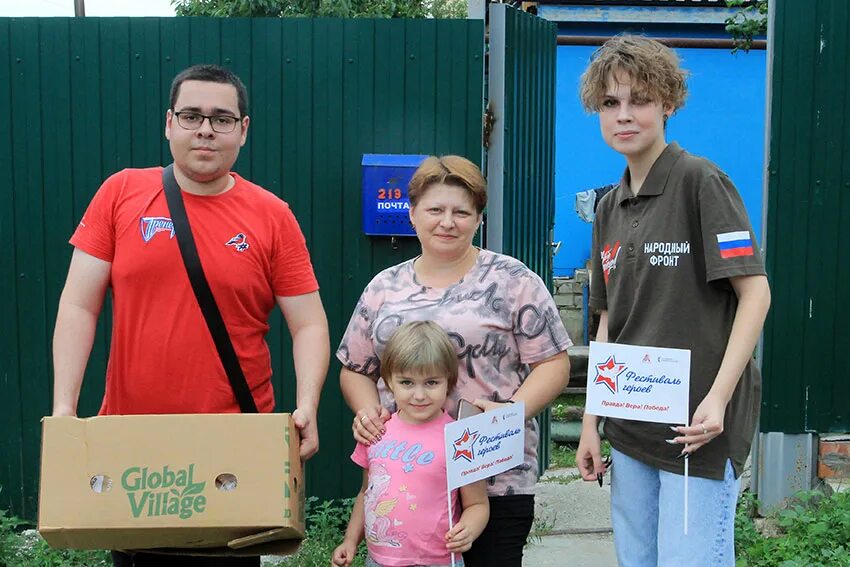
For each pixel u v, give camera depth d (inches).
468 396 100.3
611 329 107.7
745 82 326.6
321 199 174.1
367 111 172.7
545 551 170.2
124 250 99.4
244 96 102.6
